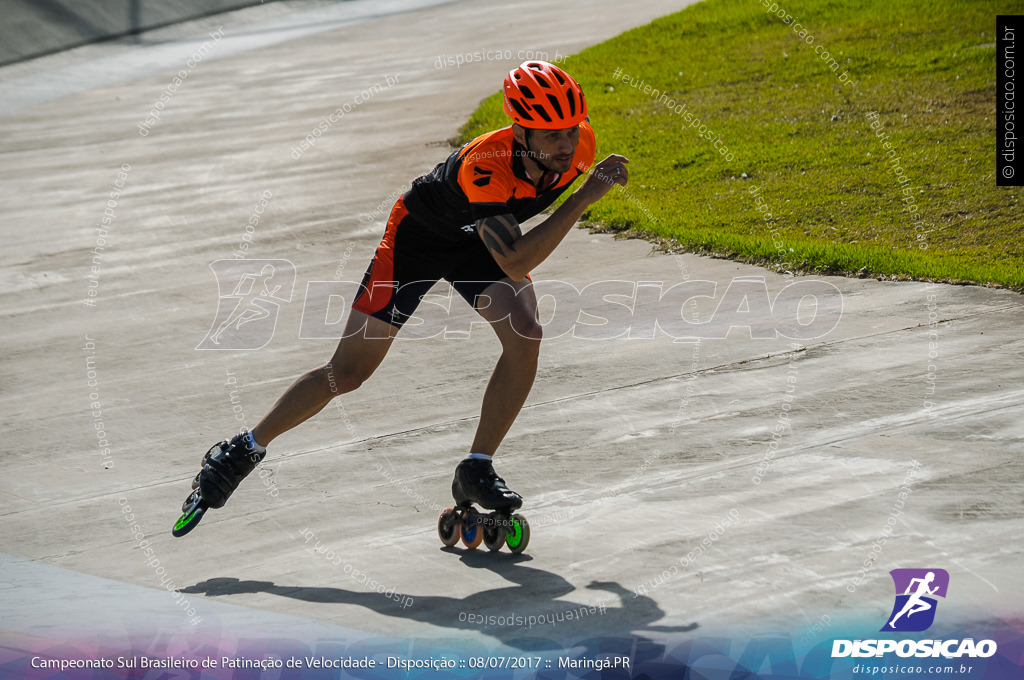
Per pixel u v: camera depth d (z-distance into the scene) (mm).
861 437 8945
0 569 7484
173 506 8672
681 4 34719
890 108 20578
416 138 23031
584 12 36844
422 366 11852
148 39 42969
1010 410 9219
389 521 8094
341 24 43406
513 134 7066
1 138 28094
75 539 8055
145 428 10609
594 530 7594
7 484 9305
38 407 11367
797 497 7859
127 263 17031
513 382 7297
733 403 10047
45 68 38469
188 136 26109
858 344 11352
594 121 21938
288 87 31000
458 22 39625
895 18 26406
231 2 48000
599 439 9453
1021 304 12164
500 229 6836
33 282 16391
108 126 28391
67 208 20766
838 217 16094
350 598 6699
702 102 22438
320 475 9094
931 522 7223
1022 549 6730
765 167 18547
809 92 22156
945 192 16469
